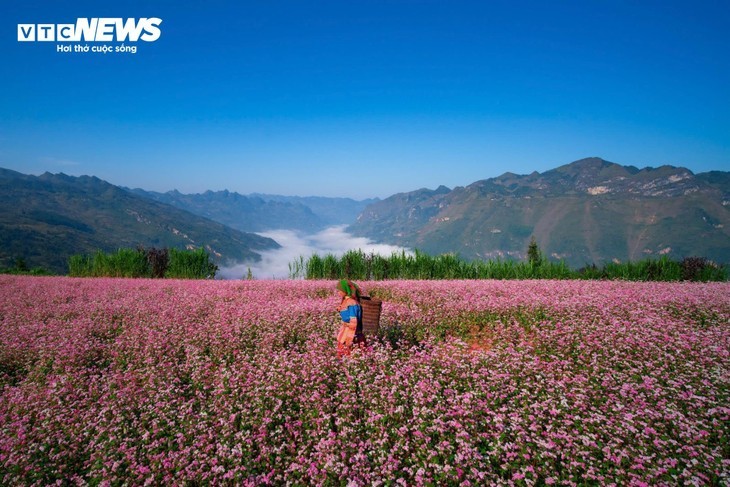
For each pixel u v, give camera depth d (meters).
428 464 5.06
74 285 20.80
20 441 5.60
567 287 17.00
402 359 8.39
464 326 11.71
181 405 6.52
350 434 5.68
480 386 6.96
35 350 9.54
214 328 10.77
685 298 13.52
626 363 8.05
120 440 5.63
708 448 5.12
